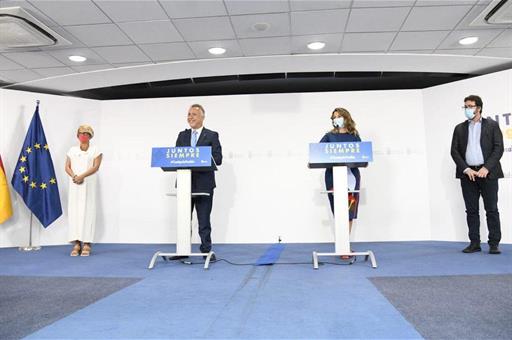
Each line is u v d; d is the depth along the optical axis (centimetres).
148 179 533
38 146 489
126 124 544
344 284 233
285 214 514
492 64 493
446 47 443
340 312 175
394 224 501
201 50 446
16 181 467
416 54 462
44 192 483
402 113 515
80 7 345
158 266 315
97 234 526
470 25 387
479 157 360
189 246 313
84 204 404
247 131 529
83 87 562
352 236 502
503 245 418
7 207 466
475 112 360
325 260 333
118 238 527
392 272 270
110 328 159
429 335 144
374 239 500
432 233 494
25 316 177
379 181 508
